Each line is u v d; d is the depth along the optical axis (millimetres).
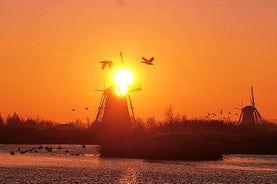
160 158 107938
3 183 67688
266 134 137500
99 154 117500
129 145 112750
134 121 123312
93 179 72250
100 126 122062
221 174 79875
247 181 72250
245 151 129250
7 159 106188
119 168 87625
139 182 69938
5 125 180625
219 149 112562
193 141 111750
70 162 99375
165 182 70188
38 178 72562
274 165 96688
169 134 114188
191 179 73375
